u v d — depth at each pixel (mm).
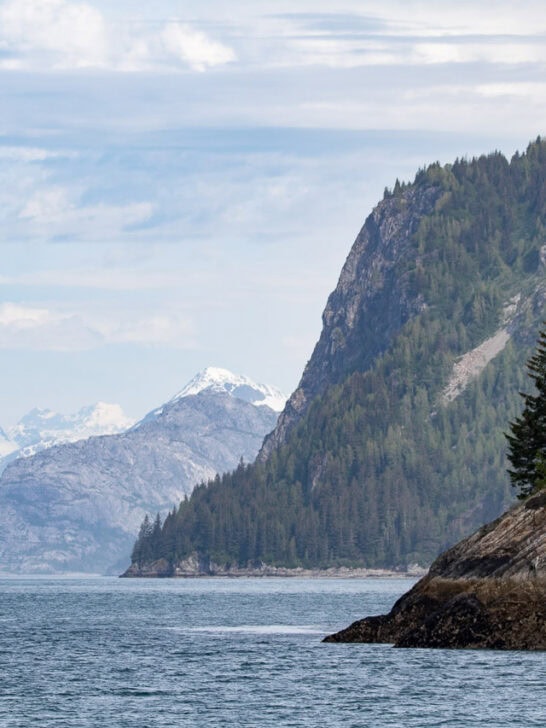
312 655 172125
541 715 123875
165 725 119438
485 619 169500
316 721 121375
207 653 179875
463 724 119688
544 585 168750
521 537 176750
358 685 142000
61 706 130125
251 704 130875
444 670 150625
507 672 148500
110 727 118312
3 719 122312
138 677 152000
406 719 122250
